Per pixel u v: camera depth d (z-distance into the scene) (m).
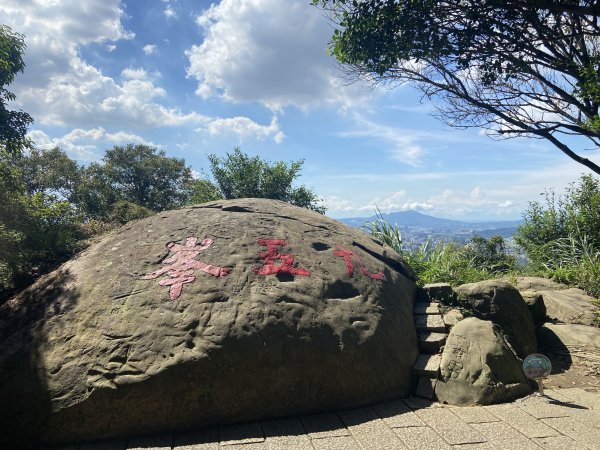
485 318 5.13
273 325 3.74
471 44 5.04
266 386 3.56
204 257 4.27
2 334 3.67
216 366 3.46
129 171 25.22
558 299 6.25
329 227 5.52
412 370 4.29
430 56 5.23
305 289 4.18
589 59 4.90
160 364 3.37
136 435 3.30
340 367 3.81
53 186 21.70
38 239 5.48
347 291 4.44
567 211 9.73
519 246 10.50
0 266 4.87
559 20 5.10
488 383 3.92
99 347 3.45
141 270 4.12
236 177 13.51
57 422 3.20
